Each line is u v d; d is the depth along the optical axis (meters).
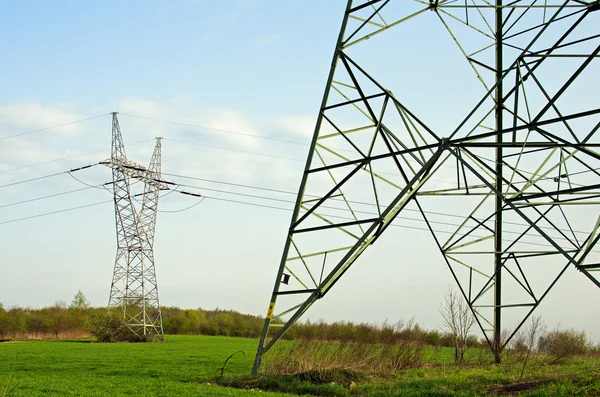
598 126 17.86
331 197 22.33
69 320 82.88
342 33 23.12
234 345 57.91
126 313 71.44
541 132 19.39
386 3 22.20
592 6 18.44
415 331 30.67
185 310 105.88
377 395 18.09
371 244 21.72
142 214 71.44
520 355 29.08
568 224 24.95
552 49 20.20
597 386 16.30
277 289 22.83
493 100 26.89
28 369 29.28
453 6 23.86
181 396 18.31
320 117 23.02
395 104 21.55
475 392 17.75
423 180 22.17
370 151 21.42
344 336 30.70
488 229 27.69
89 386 21.16
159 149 74.62
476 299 27.67
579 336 32.53
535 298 26.92
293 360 23.47
